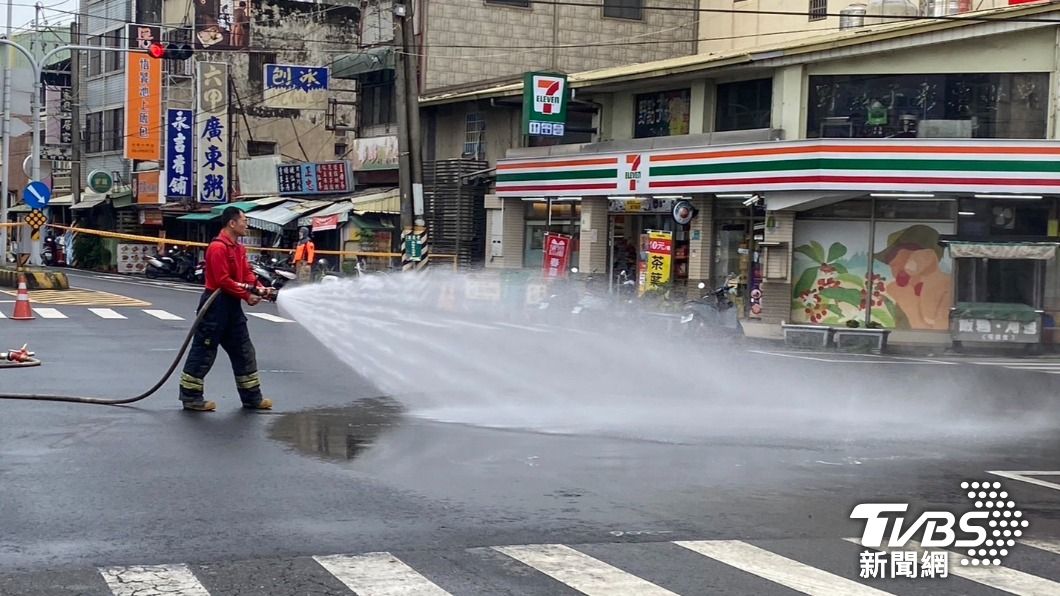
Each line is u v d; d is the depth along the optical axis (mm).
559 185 30453
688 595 5887
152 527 6914
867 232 25891
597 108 31016
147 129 45312
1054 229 24703
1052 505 8391
